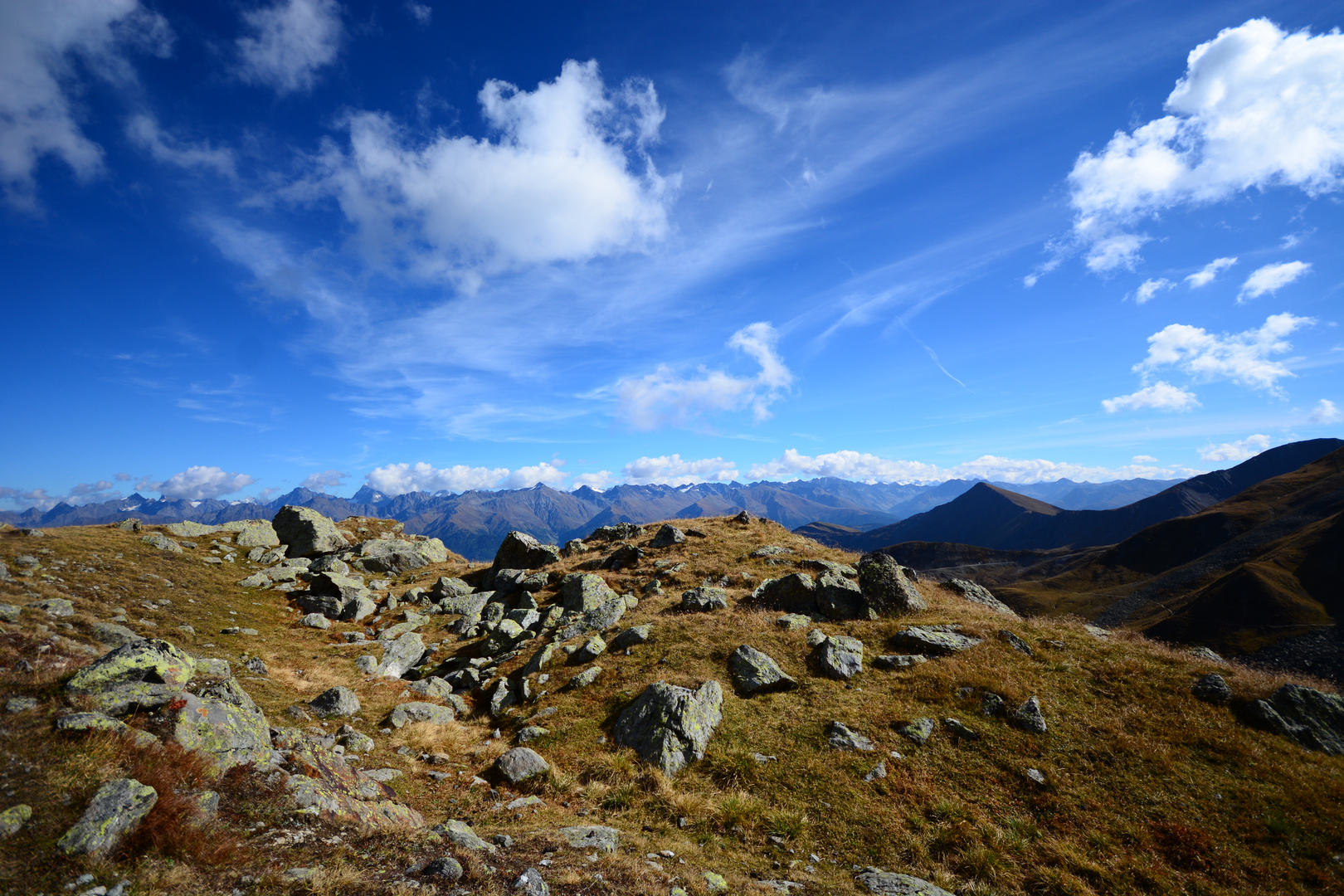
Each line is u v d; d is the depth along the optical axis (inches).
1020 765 706.8
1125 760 707.4
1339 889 523.8
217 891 330.0
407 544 2391.7
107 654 526.0
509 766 706.2
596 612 1328.7
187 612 1279.5
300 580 1833.2
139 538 1790.1
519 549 2048.5
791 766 712.4
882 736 772.6
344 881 361.4
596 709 898.7
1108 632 1093.8
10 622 847.7
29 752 386.6
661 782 672.4
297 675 1053.2
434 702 1026.7
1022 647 987.3
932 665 949.2
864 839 590.9
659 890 415.2
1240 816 613.0
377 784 586.2
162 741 454.0
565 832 520.4
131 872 325.7
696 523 2316.7
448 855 418.6
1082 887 525.3
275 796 451.5
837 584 1258.6
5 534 1450.5
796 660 1004.6
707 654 1030.4
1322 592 5738.2
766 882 487.5
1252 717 766.5
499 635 1341.0
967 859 561.6
